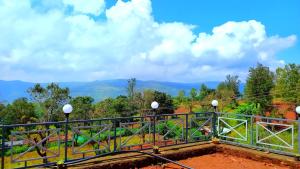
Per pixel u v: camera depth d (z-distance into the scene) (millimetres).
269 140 9695
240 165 8125
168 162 8281
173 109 34281
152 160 8094
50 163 6961
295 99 30219
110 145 8383
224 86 43219
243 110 30297
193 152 8953
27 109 21000
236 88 42656
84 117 23047
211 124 10219
